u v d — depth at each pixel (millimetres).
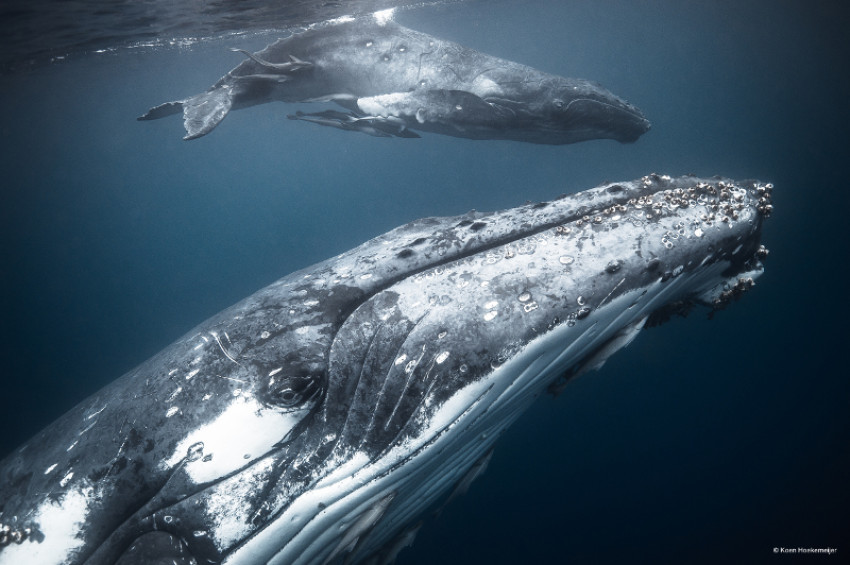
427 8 26188
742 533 15023
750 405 19719
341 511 2740
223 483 2516
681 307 3729
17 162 75250
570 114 8250
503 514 16328
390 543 3650
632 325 3186
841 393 19266
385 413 2756
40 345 47281
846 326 22578
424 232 3646
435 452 2822
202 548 2471
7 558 2361
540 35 52938
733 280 3586
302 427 2672
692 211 3236
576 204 3326
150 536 2473
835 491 15453
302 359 2646
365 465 2725
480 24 38531
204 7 16641
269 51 9352
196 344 2822
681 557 14492
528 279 2951
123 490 2463
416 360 2785
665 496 16531
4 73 23438
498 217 3336
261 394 2566
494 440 3566
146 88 37781
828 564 13547
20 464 2650
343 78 9297
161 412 2568
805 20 58312
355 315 2930
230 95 8828
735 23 59344
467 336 2795
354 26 9086
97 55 22844
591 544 15047
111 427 2586
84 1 14484
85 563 2414
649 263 3002
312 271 3283
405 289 3002
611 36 62094
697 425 19156
